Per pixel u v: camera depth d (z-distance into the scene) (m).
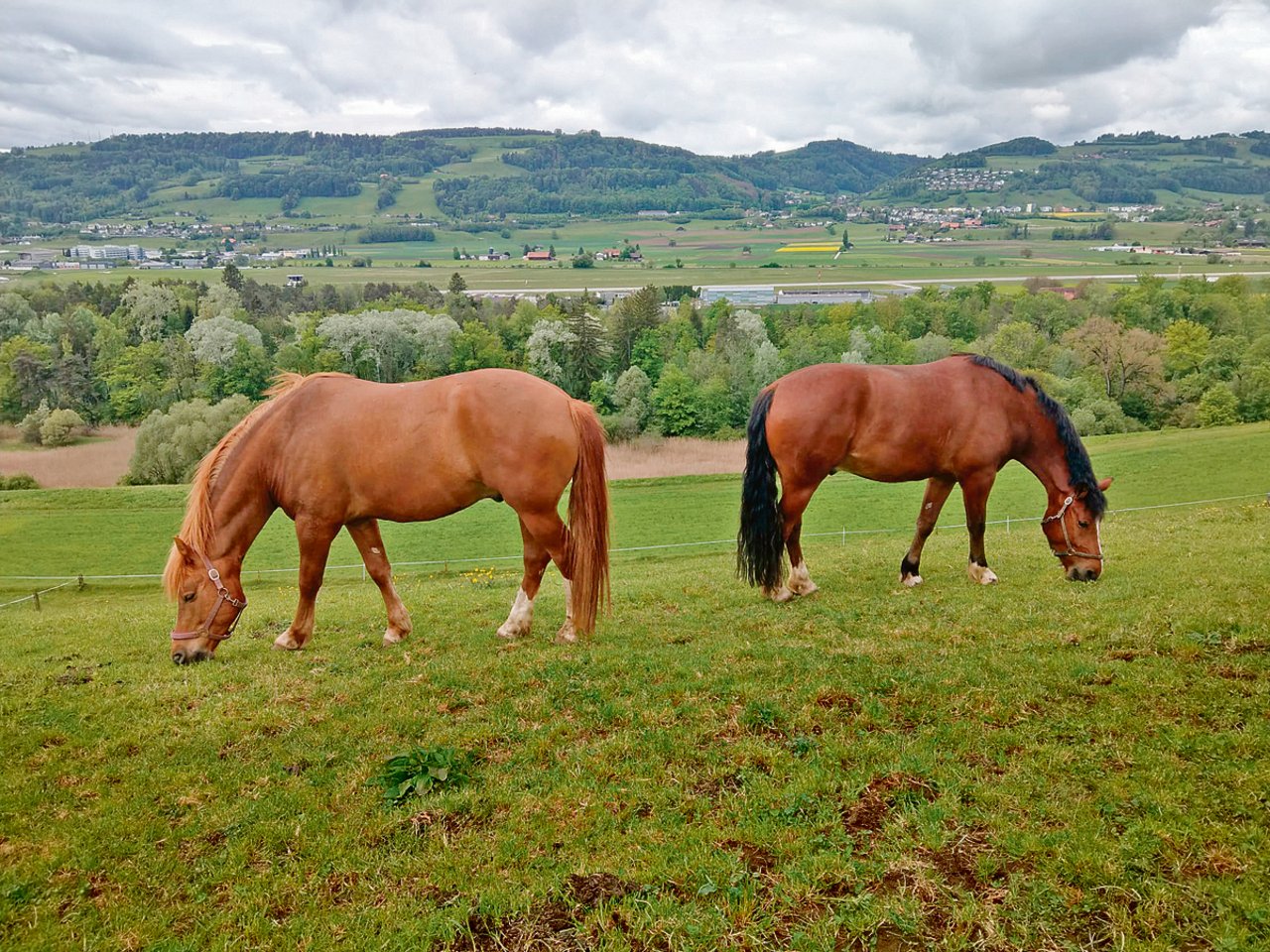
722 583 12.52
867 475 10.54
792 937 4.17
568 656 8.34
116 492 43.44
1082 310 94.88
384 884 4.80
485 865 4.92
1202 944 3.93
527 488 8.29
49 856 5.15
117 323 98.50
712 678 7.46
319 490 8.62
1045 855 4.61
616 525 35.31
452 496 8.55
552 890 4.62
